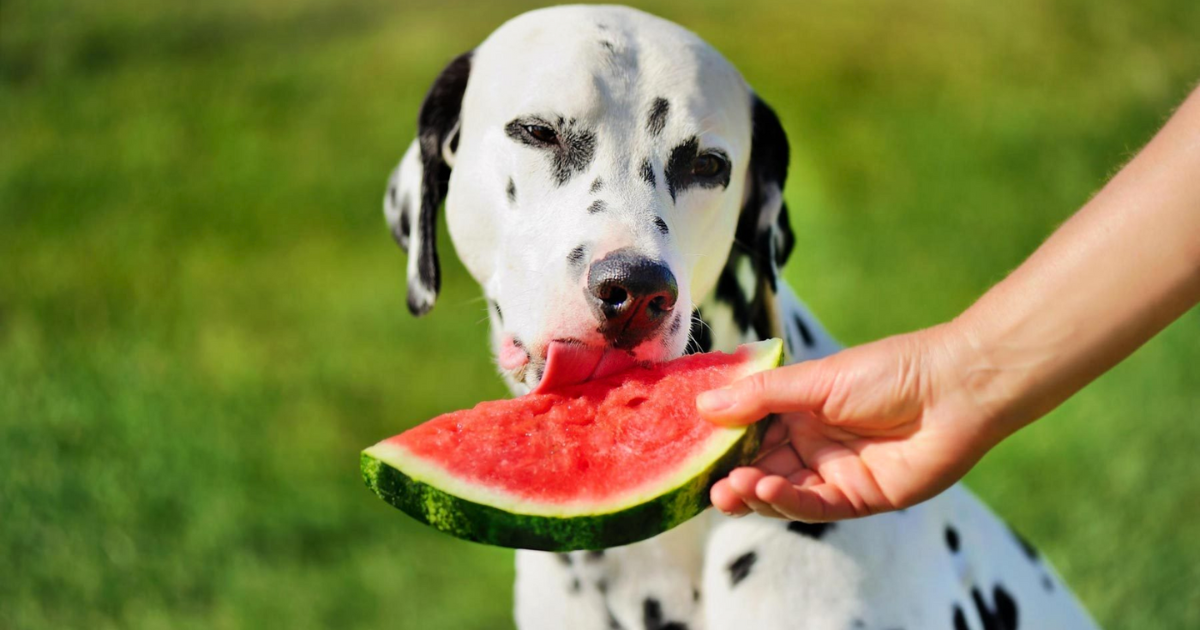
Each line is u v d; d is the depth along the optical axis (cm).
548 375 104
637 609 118
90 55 432
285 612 171
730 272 119
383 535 187
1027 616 125
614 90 113
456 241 120
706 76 115
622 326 104
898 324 237
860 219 278
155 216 311
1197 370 210
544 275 108
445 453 99
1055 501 185
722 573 115
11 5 479
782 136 120
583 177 112
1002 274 254
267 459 204
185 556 181
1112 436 198
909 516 117
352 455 206
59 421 213
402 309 257
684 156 113
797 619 113
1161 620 161
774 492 97
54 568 177
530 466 99
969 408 96
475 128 118
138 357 238
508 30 120
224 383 228
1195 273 92
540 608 121
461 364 238
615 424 101
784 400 98
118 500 191
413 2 465
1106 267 94
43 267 285
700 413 99
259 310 260
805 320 125
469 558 183
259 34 442
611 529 97
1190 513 179
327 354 241
